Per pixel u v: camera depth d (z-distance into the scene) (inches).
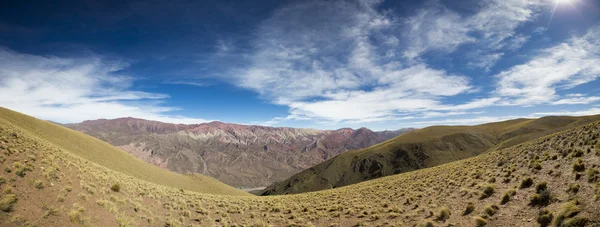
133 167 2933.1
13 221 426.6
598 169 510.6
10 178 563.2
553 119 7042.3
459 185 916.6
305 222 821.2
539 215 473.1
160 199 987.3
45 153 864.9
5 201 462.0
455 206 693.9
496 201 619.5
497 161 1103.6
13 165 634.8
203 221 812.0
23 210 468.4
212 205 1091.9
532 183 631.2
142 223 660.1
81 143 2719.0
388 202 953.5
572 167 597.9
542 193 532.4
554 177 605.9
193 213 903.7
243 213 1000.9
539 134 4589.1
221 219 866.1
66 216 513.0
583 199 440.8
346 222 766.5
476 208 621.3
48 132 2409.0
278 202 1330.0
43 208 506.3
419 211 730.8
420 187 1123.3
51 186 612.1
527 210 512.4
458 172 1197.7
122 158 3132.4
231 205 1157.7
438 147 7135.8
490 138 7145.7
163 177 3203.7
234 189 4382.4
